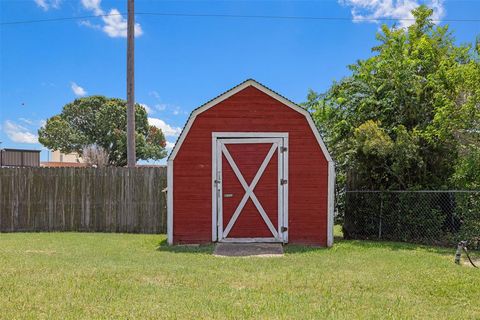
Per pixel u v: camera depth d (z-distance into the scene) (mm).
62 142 42781
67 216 12188
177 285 5621
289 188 9430
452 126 9453
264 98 9492
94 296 5027
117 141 43281
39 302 4785
